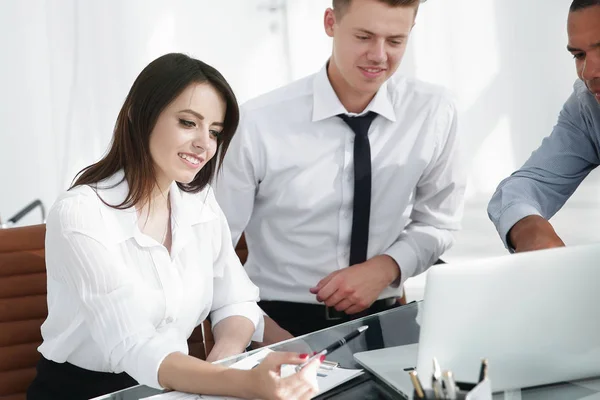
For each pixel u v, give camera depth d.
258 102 2.14
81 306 1.54
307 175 2.13
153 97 1.53
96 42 4.25
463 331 1.18
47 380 1.66
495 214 1.95
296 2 4.29
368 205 2.12
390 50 1.93
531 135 4.31
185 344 1.53
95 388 1.62
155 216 1.64
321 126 2.11
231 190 2.14
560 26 4.18
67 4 4.21
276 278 2.21
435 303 1.17
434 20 4.28
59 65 4.24
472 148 4.37
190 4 4.28
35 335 1.89
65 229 1.52
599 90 1.74
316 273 2.19
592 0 1.68
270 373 1.24
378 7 1.87
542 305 1.20
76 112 4.28
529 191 1.96
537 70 4.25
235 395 1.30
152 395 1.35
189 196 1.71
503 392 1.23
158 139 1.55
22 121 4.23
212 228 1.76
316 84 2.11
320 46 4.32
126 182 1.59
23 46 4.18
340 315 2.11
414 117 2.14
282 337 1.92
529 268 1.18
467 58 4.30
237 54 4.33
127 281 1.52
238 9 4.30
